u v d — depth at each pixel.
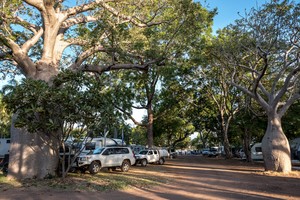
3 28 15.09
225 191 12.21
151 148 31.78
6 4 14.83
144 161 27.53
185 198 10.48
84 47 18.69
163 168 24.47
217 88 38.56
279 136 20.28
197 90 38.00
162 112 37.69
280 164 19.84
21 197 10.47
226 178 17.09
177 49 19.30
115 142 33.19
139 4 17.73
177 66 25.83
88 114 13.83
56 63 16.94
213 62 25.09
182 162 34.91
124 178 15.61
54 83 14.60
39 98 13.00
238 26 21.16
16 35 16.36
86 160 18.80
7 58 16.56
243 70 24.33
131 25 19.19
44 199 10.12
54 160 15.35
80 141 15.46
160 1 18.14
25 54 15.82
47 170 15.07
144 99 35.41
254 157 34.66
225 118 43.09
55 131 14.27
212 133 63.41
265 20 19.73
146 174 18.89
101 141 29.50
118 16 17.48
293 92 21.83
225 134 41.28
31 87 13.13
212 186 13.71
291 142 35.16
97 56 21.34
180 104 39.88
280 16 19.23
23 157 15.04
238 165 28.98
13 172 14.95
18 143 15.24
